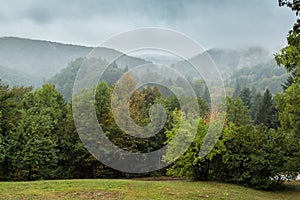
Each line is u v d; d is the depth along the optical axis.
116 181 11.72
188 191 10.64
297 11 6.64
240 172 14.59
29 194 9.34
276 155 14.16
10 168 19.45
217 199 9.88
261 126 15.94
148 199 9.27
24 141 19.56
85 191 9.91
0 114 19.25
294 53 7.08
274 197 12.50
